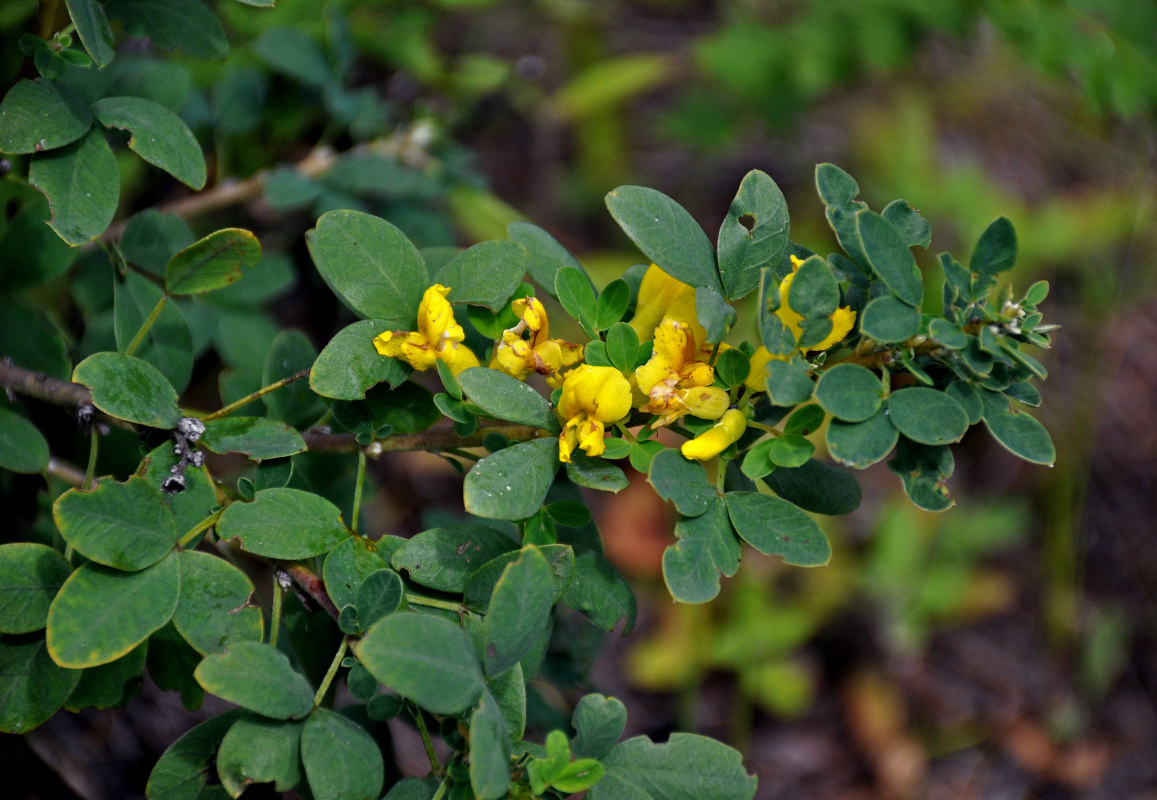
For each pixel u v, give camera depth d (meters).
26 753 0.72
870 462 0.60
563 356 0.62
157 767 0.61
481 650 0.61
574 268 0.62
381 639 0.57
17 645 0.61
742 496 0.61
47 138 0.61
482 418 0.63
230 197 0.78
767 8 1.29
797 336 0.61
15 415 0.65
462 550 0.62
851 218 0.61
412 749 0.93
